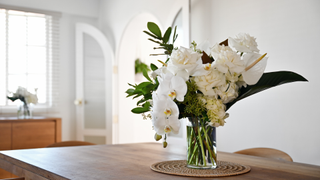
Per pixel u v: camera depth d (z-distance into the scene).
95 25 5.26
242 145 2.90
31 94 3.93
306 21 2.37
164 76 1.10
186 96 1.14
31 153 1.77
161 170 1.24
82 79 4.88
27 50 4.65
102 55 4.94
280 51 2.57
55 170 1.28
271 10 2.64
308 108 2.35
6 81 4.48
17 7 4.53
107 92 4.89
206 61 1.17
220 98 1.17
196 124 1.22
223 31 3.09
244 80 1.12
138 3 4.36
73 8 5.04
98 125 4.90
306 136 2.36
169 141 3.69
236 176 1.16
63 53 4.91
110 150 1.90
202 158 1.24
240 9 2.92
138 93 1.25
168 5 3.76
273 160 1.57
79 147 2.05
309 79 2.35
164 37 1.26
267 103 2.67
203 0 3.34
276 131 2.59
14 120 3.57
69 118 4.91
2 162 1.75
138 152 1.81
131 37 4.86
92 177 1.14
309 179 1.11
